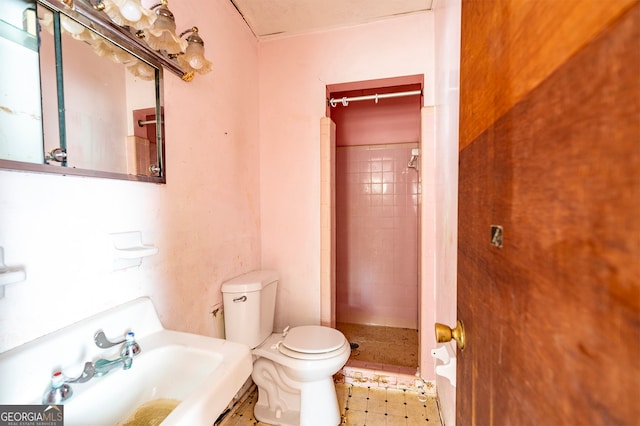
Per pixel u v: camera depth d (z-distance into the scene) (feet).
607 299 0.63
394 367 5.64
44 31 2.22
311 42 5.79
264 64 6.04
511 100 1.13
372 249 8.25
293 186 5.98
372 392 5.32
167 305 3.48
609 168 0.64
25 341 2.04
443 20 4.27
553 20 0.85
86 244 2.50
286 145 5.99
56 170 2.25
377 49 5.46
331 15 5.25
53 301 2.23
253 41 5.80
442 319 4.37
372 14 5.24
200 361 2.56
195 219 4.00
